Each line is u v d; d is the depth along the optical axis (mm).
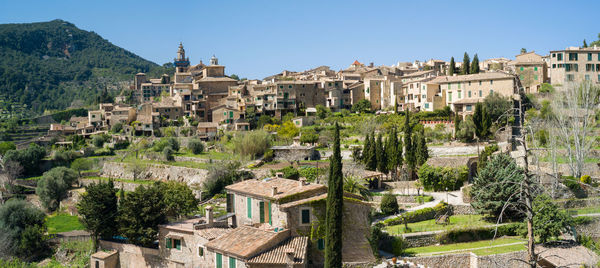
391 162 98812
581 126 107125
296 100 170875
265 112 170625
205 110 182500
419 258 58000
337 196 51750
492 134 110750
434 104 144250
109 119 194625
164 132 170375
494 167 74375
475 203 73875
